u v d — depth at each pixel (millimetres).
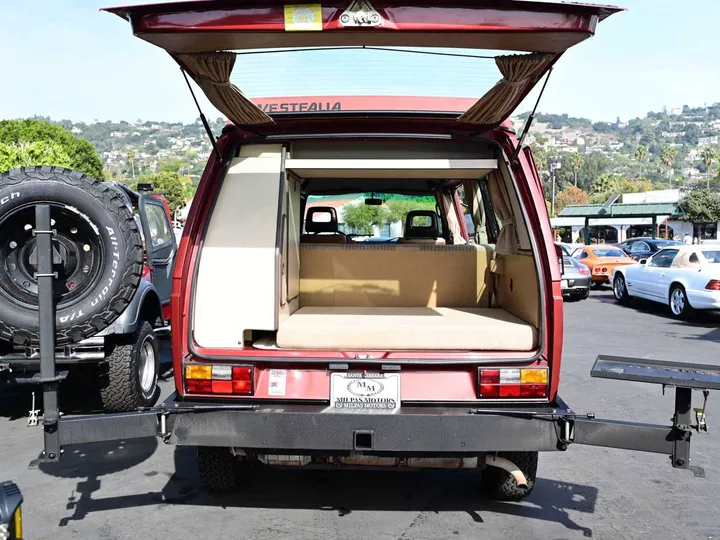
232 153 3979
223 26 3025
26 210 4199
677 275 14234
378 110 3930
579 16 3039
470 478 4910
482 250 4867
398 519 4168
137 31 3064
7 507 2227
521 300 4184
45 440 3562
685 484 4859
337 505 4383
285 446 3533
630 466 5258
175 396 3869
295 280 4598
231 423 3559
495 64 3580
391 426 3490
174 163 179250
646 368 3701
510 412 3514
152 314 7266
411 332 3809
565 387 7727
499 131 4031
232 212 3930
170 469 5090
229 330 3861
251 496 4531
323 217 7352
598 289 22016
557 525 4109
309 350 3791
